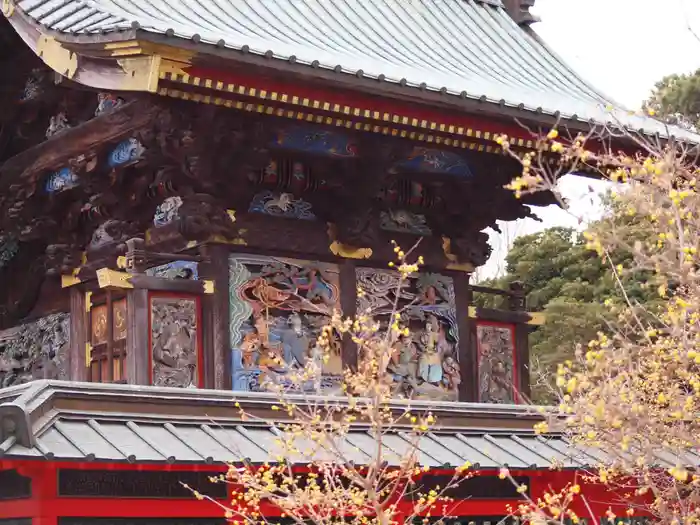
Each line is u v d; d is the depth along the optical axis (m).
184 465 16.06
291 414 16.08
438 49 27.20
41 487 15.84
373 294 23.84
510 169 24.47
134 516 16.69
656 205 13.86
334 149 22.67
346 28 26.23
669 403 15.67
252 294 22.33
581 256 46.84
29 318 26.09
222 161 21.38
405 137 22.44
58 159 23.47
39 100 24.75
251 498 16.47
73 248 24.50
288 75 19.64
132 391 17.11
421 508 16.75
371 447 18.53
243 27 23.55
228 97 20.00
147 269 22.84
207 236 21.97
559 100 24.41
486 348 25.31
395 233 24.34
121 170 22.61
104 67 19.55
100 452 15.54
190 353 21.61
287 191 22.94
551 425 14.71
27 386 16.53
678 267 13.88
